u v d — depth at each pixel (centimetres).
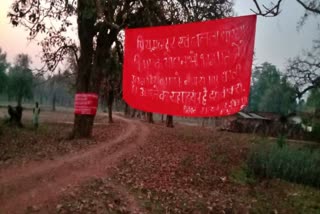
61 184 1157
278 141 2727
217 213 1045
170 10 1631
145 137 2925
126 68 671
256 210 1123
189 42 612
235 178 1584
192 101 609
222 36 585
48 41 2403
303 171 1658
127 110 7306
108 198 1056
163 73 638
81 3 1972
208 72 596
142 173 1458
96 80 2272
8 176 1208
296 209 1191
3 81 7712
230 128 5009
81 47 2250
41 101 11675
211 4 1658
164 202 1090
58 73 3144
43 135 2470
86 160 1605
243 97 565
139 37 659
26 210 908
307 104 5441
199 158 1983
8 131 2456
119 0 1647
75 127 2353
